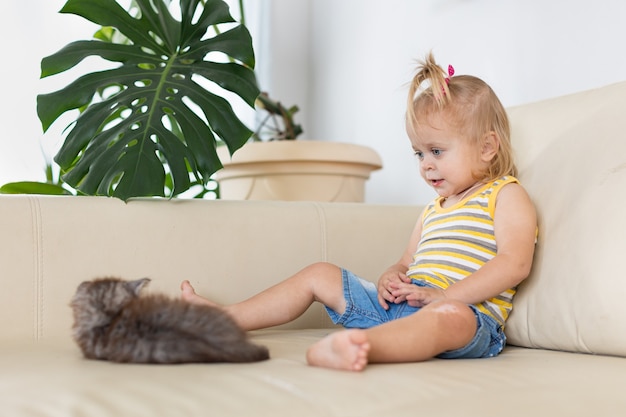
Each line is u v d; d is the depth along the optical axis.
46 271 1.33
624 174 1.18
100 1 1.55
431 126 1.39
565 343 1.19
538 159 1.41
